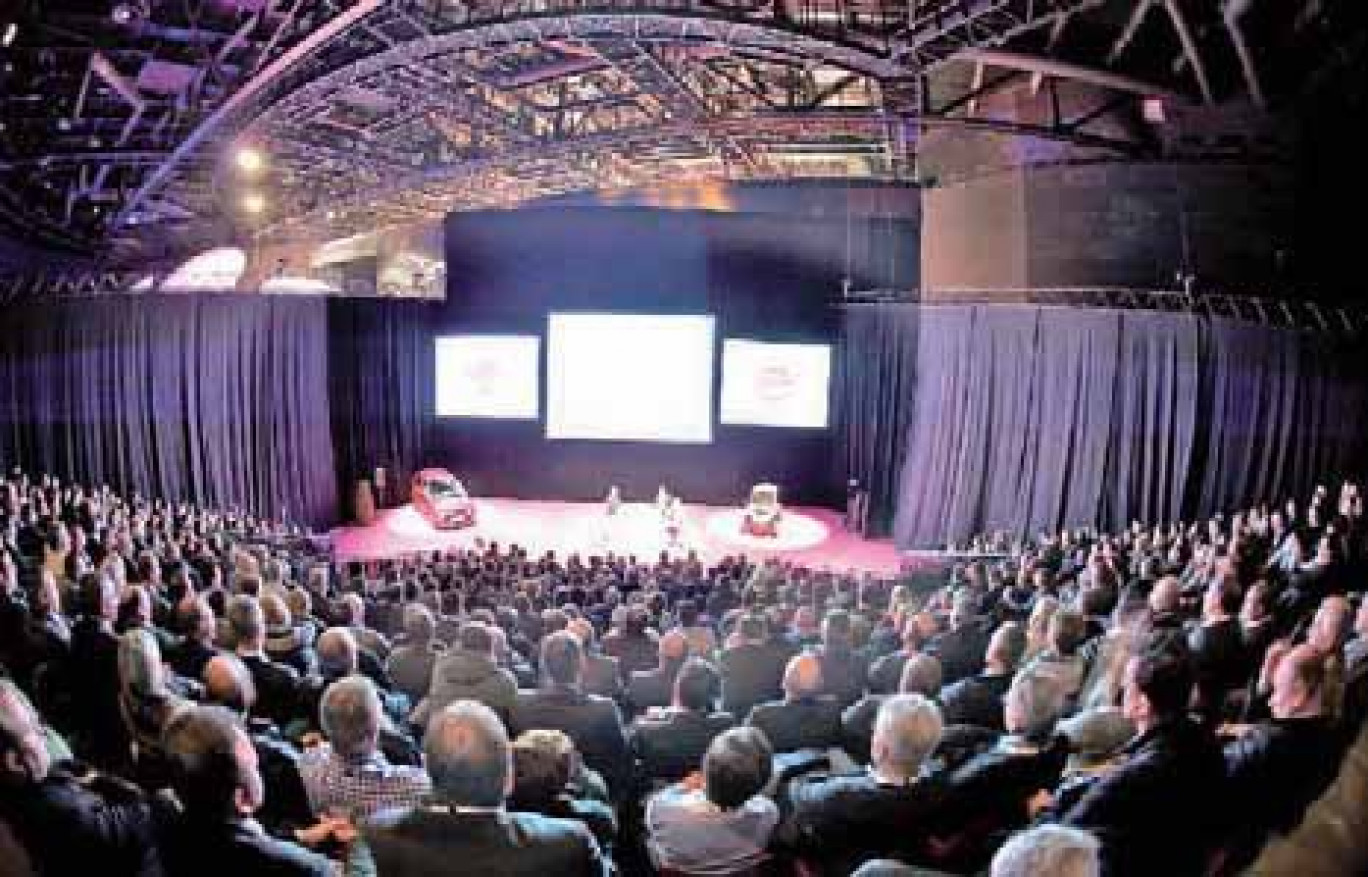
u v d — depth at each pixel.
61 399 24.09
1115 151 22.50
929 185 27.61
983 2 18.06
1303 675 4.82
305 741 6.44
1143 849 4.42
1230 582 8.13
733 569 20.70
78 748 7.12
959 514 24.94
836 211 34.38
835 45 20.28
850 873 4.89
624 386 32.19
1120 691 6.81
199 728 3.95
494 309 32.81
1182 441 19.66
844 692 8.98
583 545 28.92
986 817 4.92
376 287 45.84
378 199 36.12
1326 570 9.62
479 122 29.16
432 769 3.86
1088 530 20.91
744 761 4.86
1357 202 19.86
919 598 16.14
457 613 14.22
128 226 32.81
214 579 11.88
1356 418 16.55
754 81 27.48
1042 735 5.25
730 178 34.47
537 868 3.81
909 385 29.06
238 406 28.28
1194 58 19.08
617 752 6.77
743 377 31.70
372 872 4.51
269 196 36.59
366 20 20.19
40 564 12.09
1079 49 20.22
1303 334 17.41
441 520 30.53
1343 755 4.83
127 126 21.62
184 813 3.96
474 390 33.16
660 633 13.18
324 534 30.25
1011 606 12.02
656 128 27.50
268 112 24.11
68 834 4.34
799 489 32.28
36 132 20.95
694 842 4.92
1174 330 19.78
